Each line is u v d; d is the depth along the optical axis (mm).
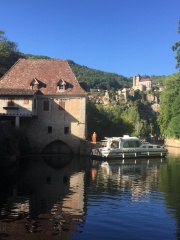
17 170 29922
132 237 12359
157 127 154000
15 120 43844
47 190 20672
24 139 43844
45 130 47344
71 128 47688
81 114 47719
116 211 15844
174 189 21375
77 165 35062
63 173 28609
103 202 17594
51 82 48938
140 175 27734
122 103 187375
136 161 40062
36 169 30984
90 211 15758
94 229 13164
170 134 82000
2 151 32094
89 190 20875
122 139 43719
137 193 20031
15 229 12992
